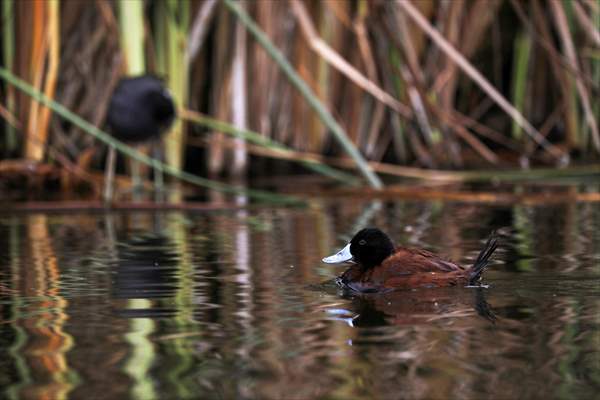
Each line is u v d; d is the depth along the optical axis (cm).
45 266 923
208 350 607
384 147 1817
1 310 731
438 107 1734
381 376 547
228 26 1669
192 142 1722
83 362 584
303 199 1430
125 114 1442
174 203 1405
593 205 1353
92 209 1355
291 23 1692
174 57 1600
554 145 1917
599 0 1684
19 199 1458
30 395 525
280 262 933
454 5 1702
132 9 1462
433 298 754
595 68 1808
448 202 1418
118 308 733
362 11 1602
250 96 1723
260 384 537
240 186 1609
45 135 1480
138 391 528
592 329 645
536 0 1672
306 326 665
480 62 1945
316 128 1786
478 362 572
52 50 1455
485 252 873
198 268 905
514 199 1418
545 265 888
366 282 803
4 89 1630
